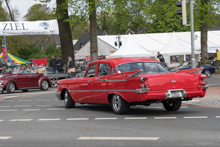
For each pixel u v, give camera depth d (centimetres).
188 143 686
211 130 813
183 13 1565
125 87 1086
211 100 1445
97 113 1195
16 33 3306
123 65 1162
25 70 2550
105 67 1200
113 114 1152
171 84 1064
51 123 1009
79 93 1305
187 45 5466
